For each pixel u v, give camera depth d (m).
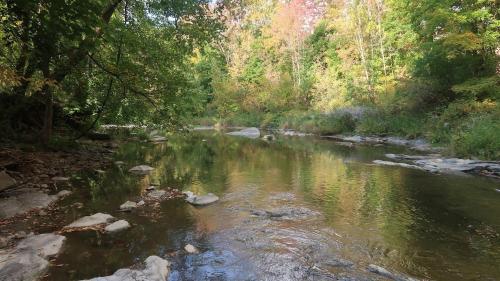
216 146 19.58
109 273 4.41
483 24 17.08
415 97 20.78
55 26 7.86
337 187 9.30
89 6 7.68
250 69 42.59
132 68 12.10
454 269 4.69
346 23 32.75
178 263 4.78
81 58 10.70
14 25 8.29
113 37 10.55
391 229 6.19
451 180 10.14
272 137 24.66
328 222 6.53
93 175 10.46
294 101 35.81
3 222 6.11
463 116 16.52
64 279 4.23
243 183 9.77
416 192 8.80
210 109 43.56
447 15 16.42
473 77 17.22
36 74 10.30
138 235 5.75
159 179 10.25
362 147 18.61
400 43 26.52
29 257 4.57
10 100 12.05
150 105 14.15
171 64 13.81
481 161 11.73
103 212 6.93
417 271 4.62
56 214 6.70
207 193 8.58
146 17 13.95
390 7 27.56
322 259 4.95
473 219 6.75
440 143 16.06
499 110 14.23
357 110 25.45
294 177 10.61
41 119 14.73
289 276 4.45
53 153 12.07
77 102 14.01
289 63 41.56
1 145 11.01
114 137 20.98
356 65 31.17
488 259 5.01
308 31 41.97
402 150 16.88
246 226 6.26
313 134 27.00
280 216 6.86
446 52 17.25
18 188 7.91
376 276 4.46
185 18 14.48
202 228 6.14
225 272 4.55
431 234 5.97
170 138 24.95
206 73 44.66
